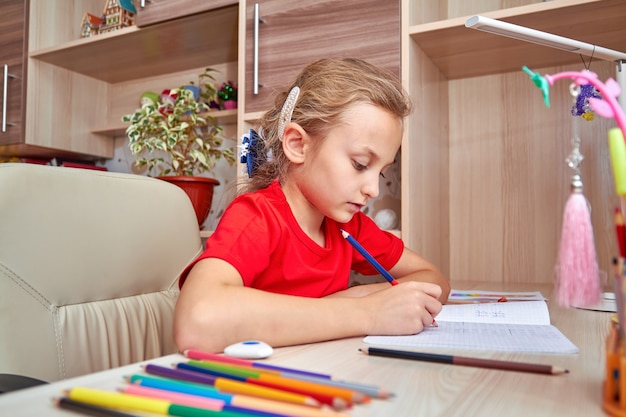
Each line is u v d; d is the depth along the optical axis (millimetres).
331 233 945
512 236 1498
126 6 1874
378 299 656
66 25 2025
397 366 483
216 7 1523
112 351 838
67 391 365
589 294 359
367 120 758
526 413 349
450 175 1585
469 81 1572
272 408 335
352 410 351
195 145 1772
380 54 1289
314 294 894
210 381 395
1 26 1944
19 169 781
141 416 329
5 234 737
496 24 727
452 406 363
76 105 2053
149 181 989
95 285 844
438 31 1231
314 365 486
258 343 526
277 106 970
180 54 1866
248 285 740
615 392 355
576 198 372
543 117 1471
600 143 1388
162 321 936
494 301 1000
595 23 1192
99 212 871
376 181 781
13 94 1899
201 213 1571
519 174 1495
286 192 897
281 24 1428
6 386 553
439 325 710
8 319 718
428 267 1052
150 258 941
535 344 571
